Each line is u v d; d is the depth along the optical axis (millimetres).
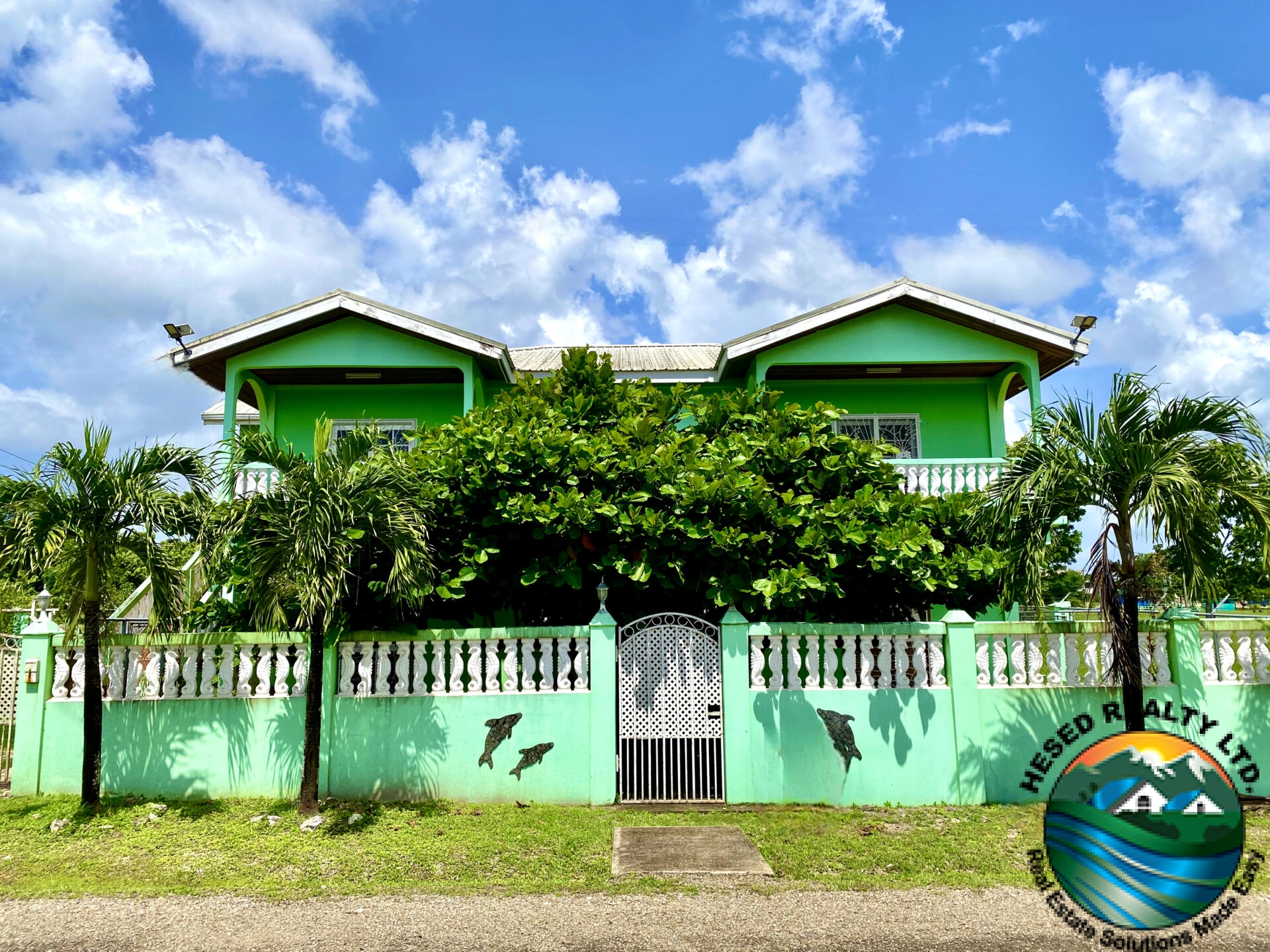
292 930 5125
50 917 5316
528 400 9859
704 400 10398
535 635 8211
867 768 8047
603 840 6871
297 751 7977
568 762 8016
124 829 7066
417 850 6605
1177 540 7461
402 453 8570
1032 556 8047
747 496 8445
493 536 8484
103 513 7293
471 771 7984
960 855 6578
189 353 12758
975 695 8188
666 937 5031
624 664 8258
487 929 5156
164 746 7953
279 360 13227
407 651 8164
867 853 6605
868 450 9633
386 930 5133
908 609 9617
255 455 7723
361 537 7309
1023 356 13352
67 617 7855
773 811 7762
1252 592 9961
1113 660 7949
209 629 8984
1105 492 7797
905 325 13453
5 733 9383
